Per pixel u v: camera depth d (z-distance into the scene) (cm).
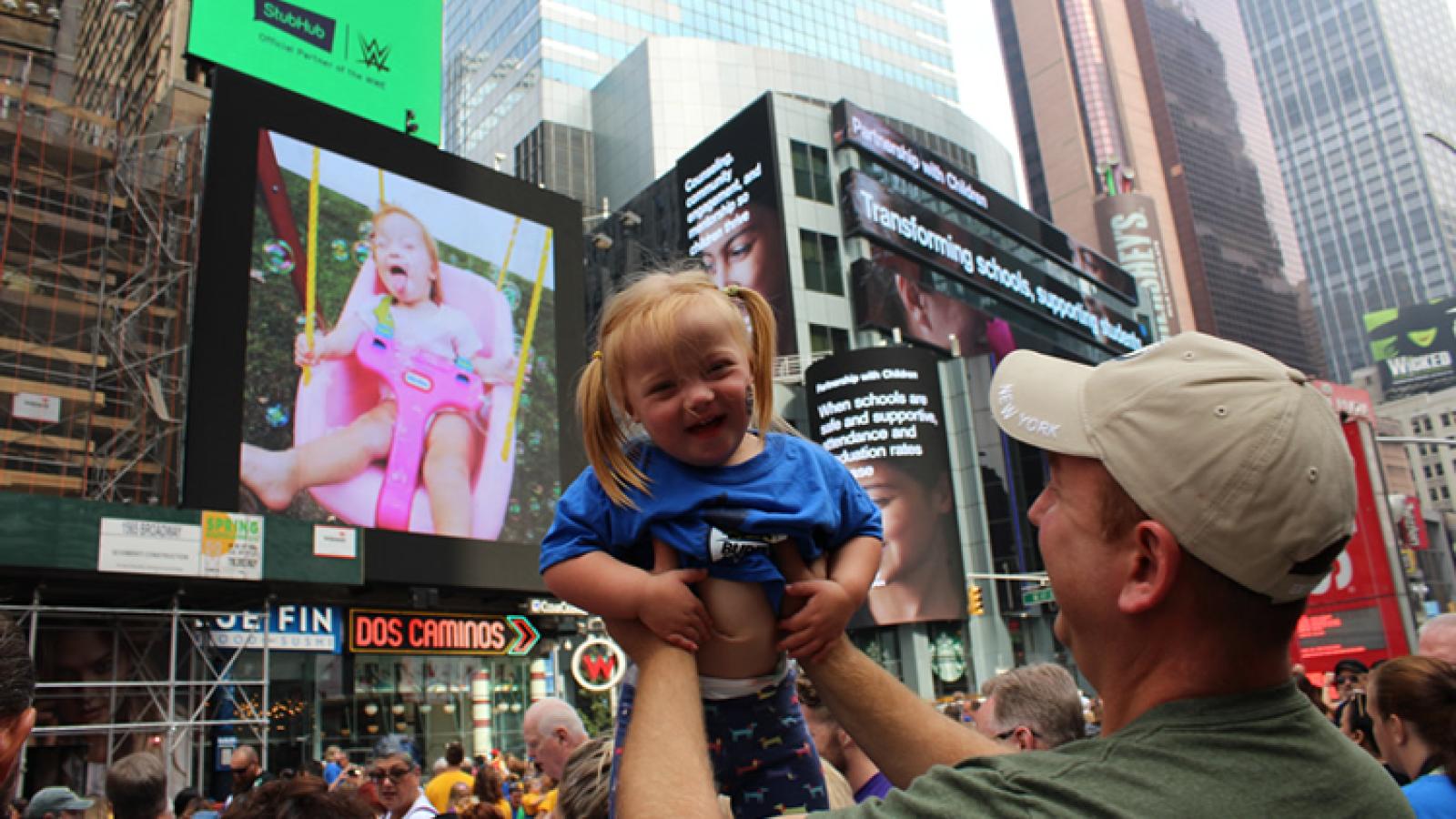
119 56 3738
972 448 4747
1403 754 358
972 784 137
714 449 168
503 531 2630
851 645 178
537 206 2995
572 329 2986
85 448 2473
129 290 2764
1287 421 134
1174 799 127
